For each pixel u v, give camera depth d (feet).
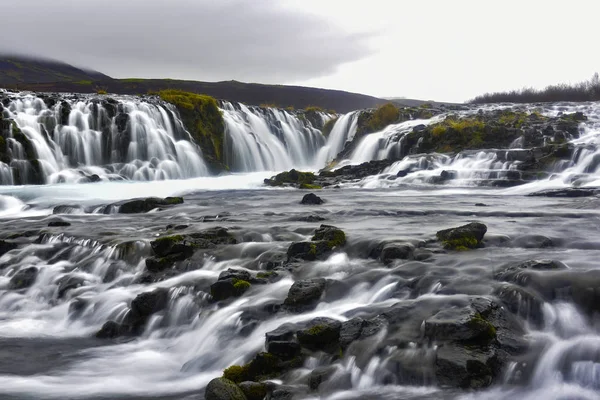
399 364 23.90
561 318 26.84
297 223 54.29
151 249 45.52
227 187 106.93
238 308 32.73
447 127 131.44
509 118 147.23
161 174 127.54
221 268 40.88
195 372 28.84
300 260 39.50
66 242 50.75
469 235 40.01
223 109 163.02
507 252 37.91
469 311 25.81
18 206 81.20
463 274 32.53
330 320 27.63
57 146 119.03
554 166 99.50
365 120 173.58
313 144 184.55
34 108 121.49
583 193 77.71
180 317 35.17
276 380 25.03
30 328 36.94
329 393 23.53
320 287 33.01
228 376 25.38
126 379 28.22
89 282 42.70
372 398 22.85
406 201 75.66
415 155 120.37
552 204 67.56
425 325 24.94
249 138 160.56
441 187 96.12
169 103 143.84
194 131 144.97
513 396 21.94
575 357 23.56
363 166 122.52
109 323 35.19
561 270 30.55
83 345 33.47
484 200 74.90
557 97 243.40
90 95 144.05
